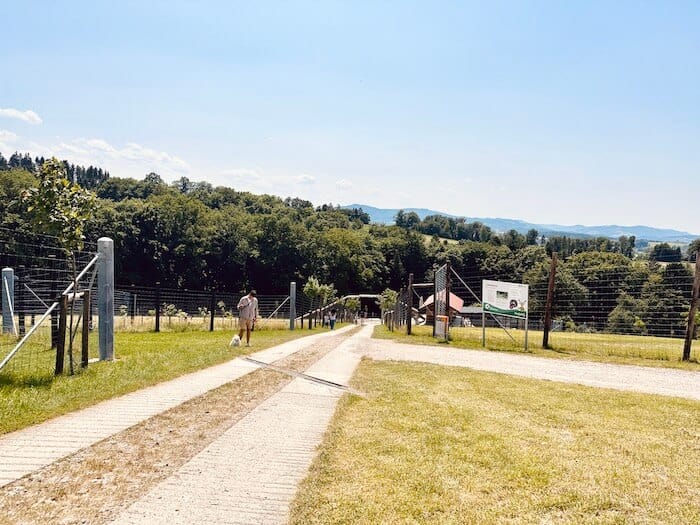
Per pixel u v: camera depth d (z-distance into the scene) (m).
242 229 93.94
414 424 6.88
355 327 52.06
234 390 8.75
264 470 5.16
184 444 5.83
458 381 10.36
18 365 9.68
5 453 5.29
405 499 4.56
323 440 6.14
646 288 20.50
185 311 29.91
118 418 6.70
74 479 4.73
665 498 4.75
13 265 10.77
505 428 6.82
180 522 4.01
